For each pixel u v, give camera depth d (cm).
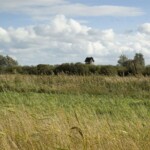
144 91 2277
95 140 684
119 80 2503
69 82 2603
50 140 689
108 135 711
